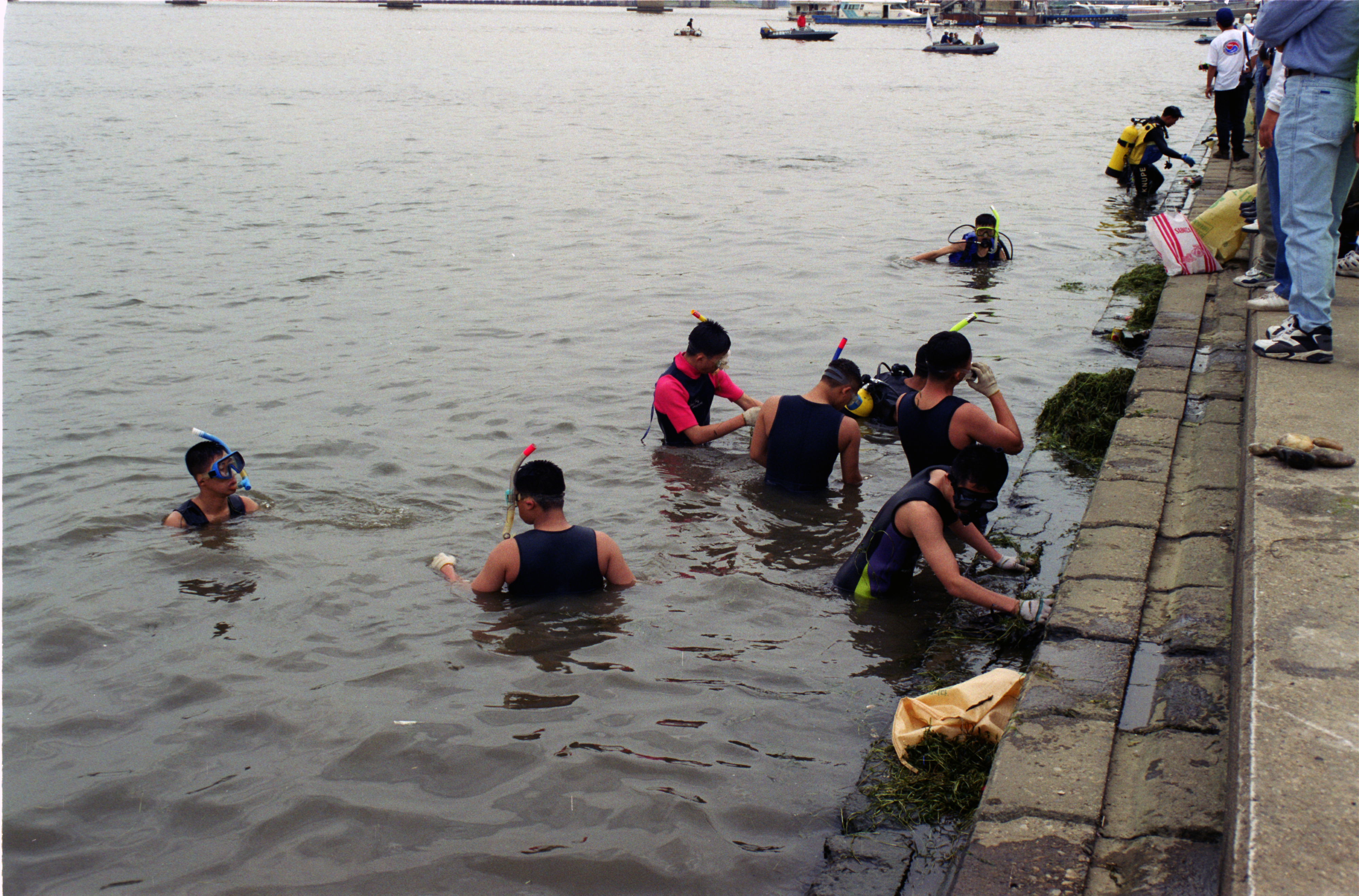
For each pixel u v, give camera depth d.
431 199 17.77
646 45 95.38
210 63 61.72
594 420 7.81
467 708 4.35
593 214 16.38
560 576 5.25
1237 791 2.57
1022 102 37.41
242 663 4.67
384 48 85.00
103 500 6.38
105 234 14.78
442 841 3.58
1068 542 5.70
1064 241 14.07
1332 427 4.64
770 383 8.68
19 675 4.57
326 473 6.82
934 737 3.89
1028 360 8.97
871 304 11.00
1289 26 5.25
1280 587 3.40
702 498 6.50
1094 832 2.99
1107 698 3.64
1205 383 6.84
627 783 3.87
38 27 126.38
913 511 5.11
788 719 4.28
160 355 9.42
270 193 18.41
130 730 4.20
